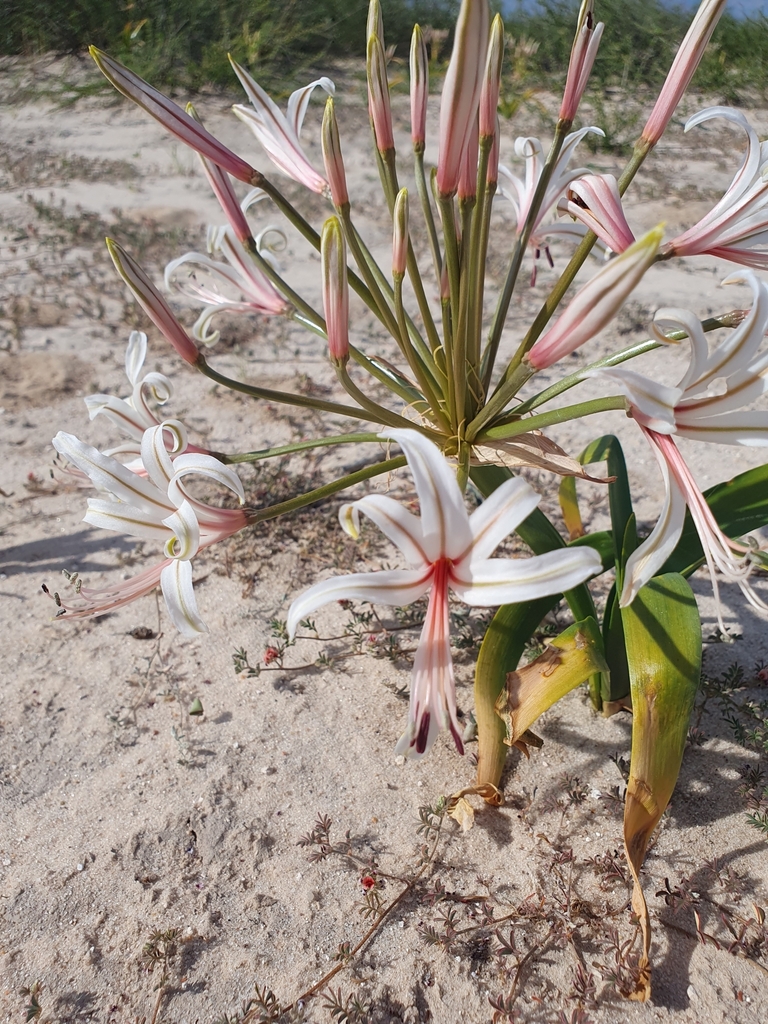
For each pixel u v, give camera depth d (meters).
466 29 0.26
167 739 0.44
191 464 0.30
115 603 0.33
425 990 0.33
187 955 0.34
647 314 0.87
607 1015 0.32
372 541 0.57
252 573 0.55
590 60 0.33
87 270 0.94
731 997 0.32
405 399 0.37
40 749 0.43
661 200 1.21
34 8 1.74
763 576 0.54
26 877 0.37
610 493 0.41
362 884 0.36
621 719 0.44
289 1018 0.32
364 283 0.36
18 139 1.44
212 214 1.14
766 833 0.37
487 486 0.38
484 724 0.36
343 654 0.48
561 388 0.34
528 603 0.36
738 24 1.92
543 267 0.99
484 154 0.32
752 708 0.42
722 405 0.28
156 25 1.70
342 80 1.78
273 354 0.81
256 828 0.39
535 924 0.35
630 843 0.31
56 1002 0.33
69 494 0.62
